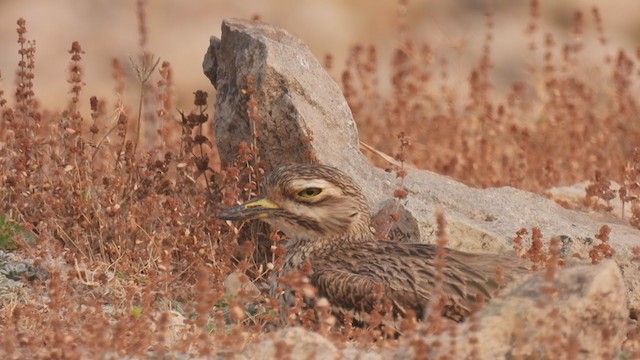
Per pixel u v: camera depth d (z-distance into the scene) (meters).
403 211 14.12
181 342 11.45
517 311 10.77
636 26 37.03
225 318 12.99
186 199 15.11
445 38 29.86
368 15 38.22
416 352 10.44
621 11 37.28
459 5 38.12
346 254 12.54
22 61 16.11
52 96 32.38
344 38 37.25
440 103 22.78
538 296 10.83
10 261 14.27
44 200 14.84
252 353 11.04
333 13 37.72
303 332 11.11
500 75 34.66
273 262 13.73
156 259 14.13
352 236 12.87
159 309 13.02
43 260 13.73
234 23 15.59
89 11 36.09
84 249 14.41
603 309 10.77
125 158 15.23
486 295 11.65
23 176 15.06
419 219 13.98
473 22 37.34
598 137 19.55
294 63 14.94
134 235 14.45
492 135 19.78
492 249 14.14
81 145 15.27
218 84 15.55
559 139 19.73
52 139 15.50
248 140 14.98
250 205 12.96
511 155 19.45
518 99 21.42
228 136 15.17
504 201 15.20
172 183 15.40
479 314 10.89
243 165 14.94
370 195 14.78
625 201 15.64
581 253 14.40
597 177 16.31
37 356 11.18
